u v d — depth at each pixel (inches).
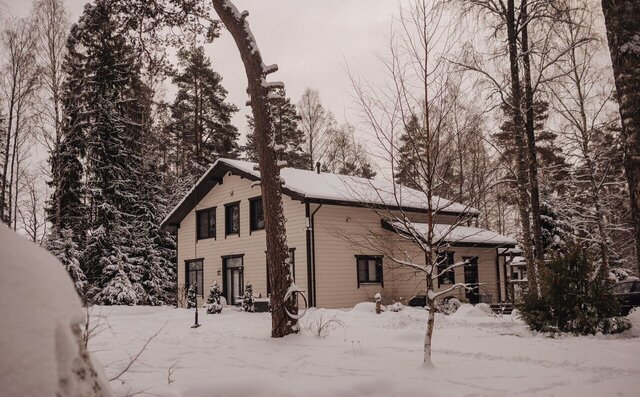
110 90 1144.2
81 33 496.1
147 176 1371.8
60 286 69.2
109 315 805.2
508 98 617.9
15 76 1042.1
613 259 1107.3
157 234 1332.4
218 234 1027.9
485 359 310.2
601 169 882.1
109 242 1138.0
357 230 867.4
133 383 223.3
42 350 59.6
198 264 1075.3
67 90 1068.5
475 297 956.6
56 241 983.0
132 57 519.2
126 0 471.8
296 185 851.4
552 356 308.8
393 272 895.1
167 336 472.4
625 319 421.7
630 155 215.9
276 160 436.5
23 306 61.0
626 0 220.2
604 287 429.7
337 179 975.6
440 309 690.8
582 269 432.8
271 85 438.0
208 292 1036.5
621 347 339.9
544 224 992.2
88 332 198.5
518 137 612.4
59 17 1079.0
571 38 666.8
